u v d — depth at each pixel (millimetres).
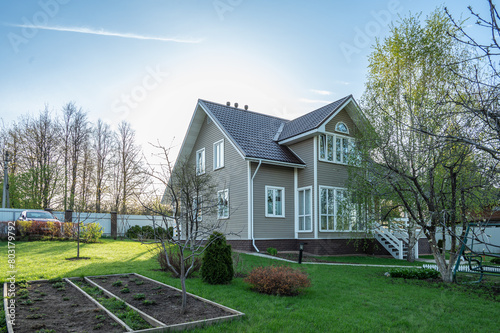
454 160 8836
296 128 19719
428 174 10055
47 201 28484
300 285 7910
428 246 21844
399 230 16984
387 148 10742
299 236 18203
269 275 8039
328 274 10930
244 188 17516
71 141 31562
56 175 28438
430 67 12125
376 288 8992
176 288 8070
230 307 6730
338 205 17625
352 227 16891
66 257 12391
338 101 19484
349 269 12312
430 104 10906
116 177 33906
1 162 28844
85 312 6090
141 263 11586
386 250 18938
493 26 4043
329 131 18547
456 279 10516
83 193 32281
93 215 24281
